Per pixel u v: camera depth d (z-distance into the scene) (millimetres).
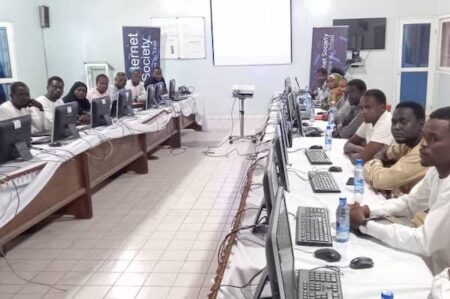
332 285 1478
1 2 7812
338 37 8242
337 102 5816
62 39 9047
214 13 8734
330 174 2799
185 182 5031
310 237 1857
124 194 4672
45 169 3182
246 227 2104
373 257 1711
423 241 1688
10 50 8078
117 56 9070
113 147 4590
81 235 3643
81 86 5516
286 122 3451
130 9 8883
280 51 8750
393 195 2486
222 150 6535
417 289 1477
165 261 3135
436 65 8398
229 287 1640
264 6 8609
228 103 9062
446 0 7812
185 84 9078
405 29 8391
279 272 1014
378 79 8625
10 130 3080
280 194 1396
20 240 3566
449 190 1654
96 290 2785
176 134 6730
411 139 2449
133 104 6082
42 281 2920
